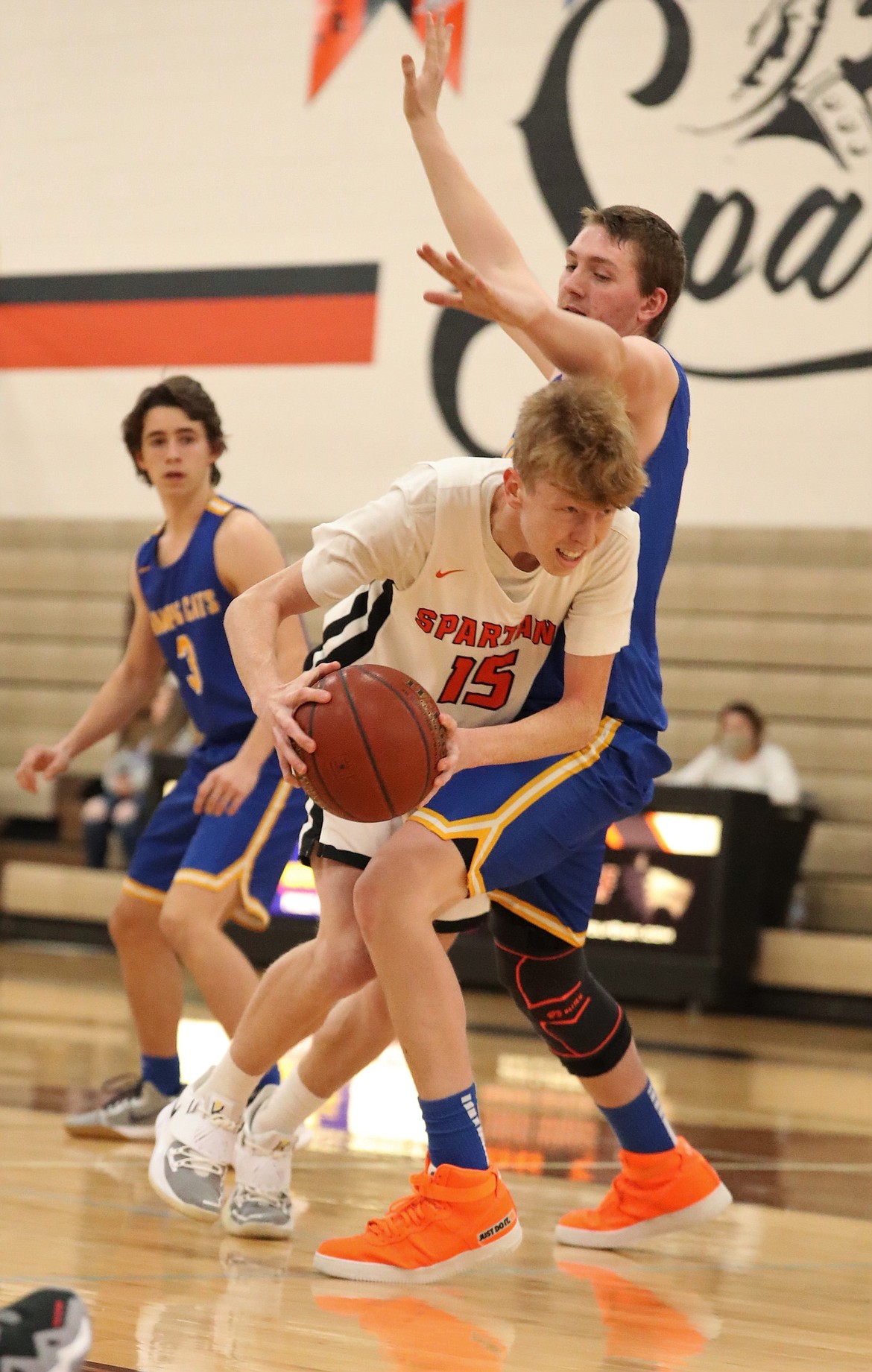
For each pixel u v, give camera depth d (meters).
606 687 5.39
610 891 17.94
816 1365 4.48
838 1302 5.37
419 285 22.48
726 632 21.48
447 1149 5.23
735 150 20.86
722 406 20.95
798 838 19.06
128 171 23.98
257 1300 4.77
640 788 5.65
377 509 5.25
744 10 20.86
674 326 21.12
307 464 22.97
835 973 18.33
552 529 4.71
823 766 21.03
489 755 5.13
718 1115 10.41
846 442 20.50
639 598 5.74
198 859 7.44
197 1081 6.01
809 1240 6.48
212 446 7.92
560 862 5.80
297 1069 5.86
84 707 24.34
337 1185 6.98
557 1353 4.41
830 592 21.02
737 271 20.86
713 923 17.44
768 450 20.81
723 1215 6.93
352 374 22.78
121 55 24.03
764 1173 8.15
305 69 23.03
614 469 4.59
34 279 24.55
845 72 20.39
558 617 5.37
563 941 5.81
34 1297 3.25
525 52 21.83
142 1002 7.88
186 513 7.91
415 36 22.48
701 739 21.52
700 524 21.20
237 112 23.42
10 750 24.67
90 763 24.17
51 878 21.78
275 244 23.20
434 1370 4.14
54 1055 10.82
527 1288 5.29
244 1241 5.67
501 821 5.32
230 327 23.42
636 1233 6.01
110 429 24.23
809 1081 12.82
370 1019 5.71
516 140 21.81
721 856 17.47
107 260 24.12
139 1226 5.75
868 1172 8.38
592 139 21.44
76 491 24.47
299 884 18.66
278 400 23.16
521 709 5.63
